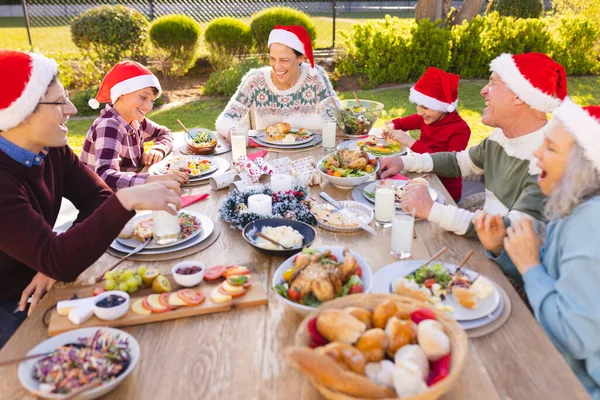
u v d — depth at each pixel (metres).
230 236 1.82
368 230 1.81
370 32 8.55
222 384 1.14
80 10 16.14
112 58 8.21
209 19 12.26
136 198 1.48
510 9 11.60
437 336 1.08
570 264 1.29
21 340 1.29
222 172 2.48
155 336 1.29
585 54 9.41
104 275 1.56
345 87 8.38
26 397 1.10
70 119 7.06
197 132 2.96
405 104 7.25
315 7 16.69
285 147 2.81
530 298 1.38
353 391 0.96
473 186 3.27
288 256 1.64
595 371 1.33
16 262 1.76
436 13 9.20
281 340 1.28
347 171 2.29
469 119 6.65
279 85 3.30
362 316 1.13
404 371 0.98
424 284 1.44
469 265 1.62
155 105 7.62
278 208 1.91
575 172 1.34
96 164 2.44
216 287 1.46
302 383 1.14
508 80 1.88
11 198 1.50
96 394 1.07
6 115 1.54
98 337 1.19
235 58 9.25
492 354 1.22
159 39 8.61
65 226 2.48
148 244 1.74
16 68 1.53
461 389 1.11
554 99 1.84
